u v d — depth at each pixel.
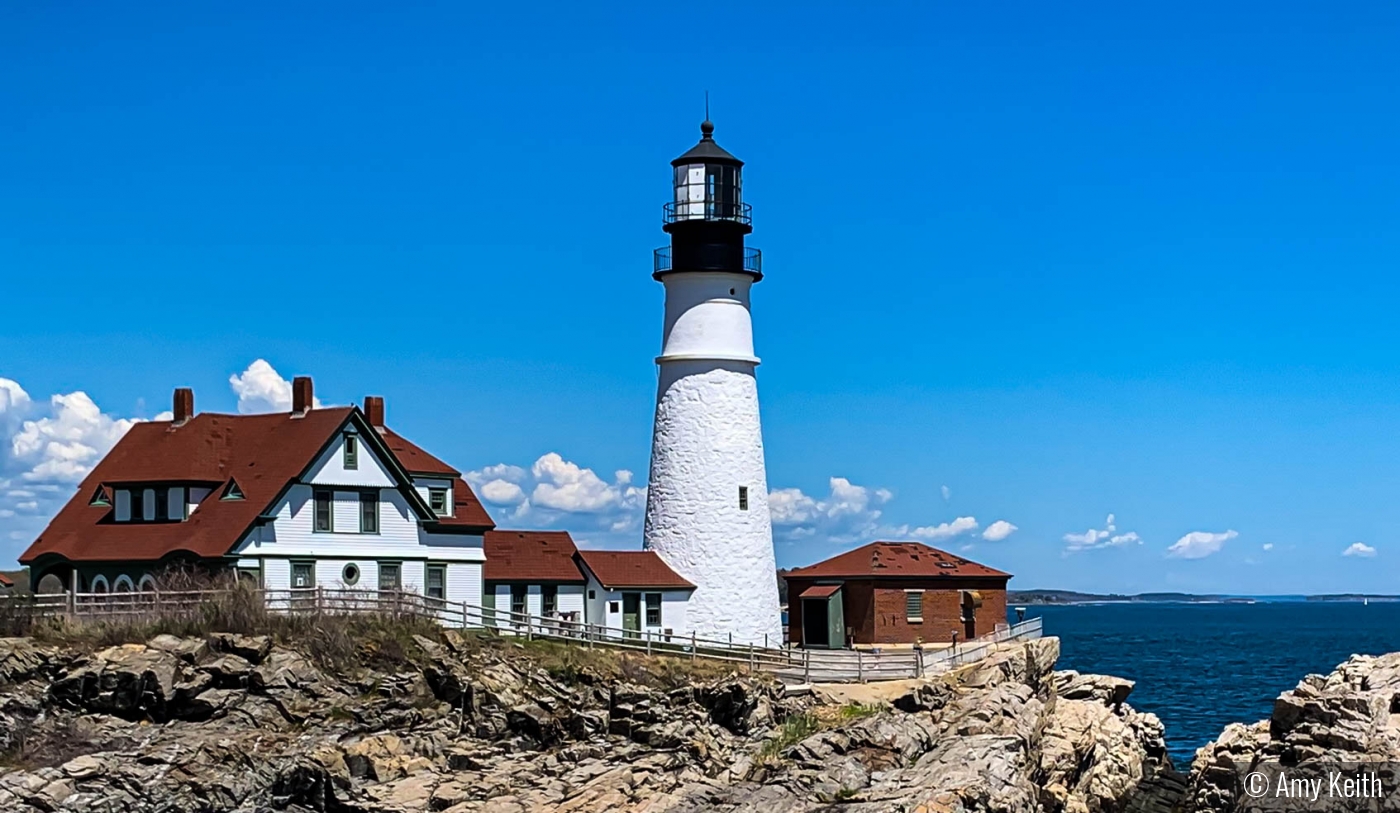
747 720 54.91
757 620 74.19
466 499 71.94
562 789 47.12
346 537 64.31
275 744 48.28
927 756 50.38
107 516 66.31
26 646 49.62
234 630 53.28
